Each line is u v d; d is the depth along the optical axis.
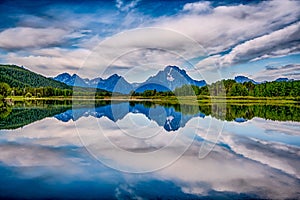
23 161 7.85
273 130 13.45
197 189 5.78
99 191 5.69
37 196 5.50
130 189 5.77
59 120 17.47
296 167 7.29
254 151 9.03
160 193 5.61
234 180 6.30
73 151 8.86
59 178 6.43
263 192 5.69
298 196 5.47
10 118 19.02
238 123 15.90
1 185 5.94
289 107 31.25
